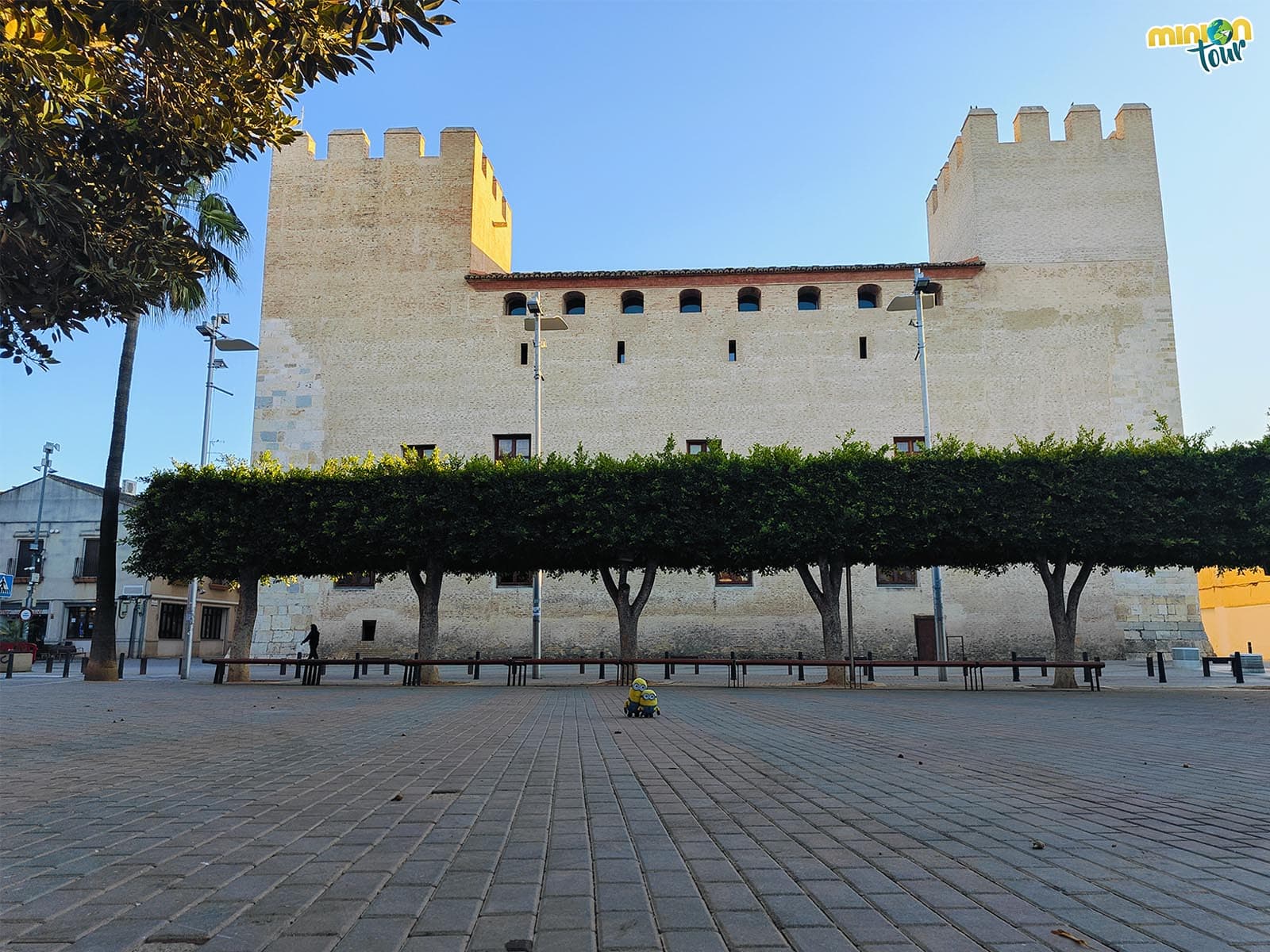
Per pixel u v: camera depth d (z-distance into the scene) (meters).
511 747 8.98
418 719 12.33
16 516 44.97
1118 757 8.41
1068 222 35.97
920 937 3.11
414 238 36.75
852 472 22.11
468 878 3.84
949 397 34.94
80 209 6.19
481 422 35.44
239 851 4.32
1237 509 21.19
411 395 35.75
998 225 36.00
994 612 33.19
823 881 3.84
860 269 35.91
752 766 7.59
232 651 22.89
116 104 6.79
